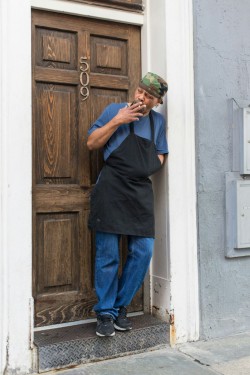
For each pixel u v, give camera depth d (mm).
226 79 3371
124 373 2705
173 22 3172
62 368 2754
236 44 3416
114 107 2930
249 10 3469
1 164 2633
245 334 3395
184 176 3209
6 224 2637
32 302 2707
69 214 3068
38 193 2945
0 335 2625
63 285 3057
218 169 3334
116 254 2865
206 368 2799
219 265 3340
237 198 3320
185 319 3211
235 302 3400
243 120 3334
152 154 2936
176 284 3172
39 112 2961
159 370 2756
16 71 2670
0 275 2629
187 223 3213
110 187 2814
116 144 2875
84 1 3064
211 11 3316
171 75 3166
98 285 2891
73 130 3070
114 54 3225
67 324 3064
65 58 3043
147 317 3248
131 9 3234
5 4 2629
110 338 2912
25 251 2689
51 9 2967
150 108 2930
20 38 2682
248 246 3365
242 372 2754
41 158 2967
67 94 3053
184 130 3209
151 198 2941
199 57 3271
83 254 3113
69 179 3066
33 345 2713
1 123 2633
